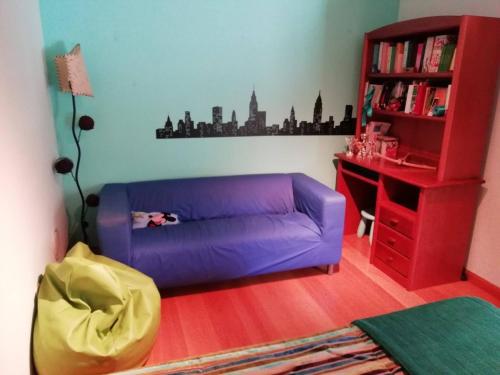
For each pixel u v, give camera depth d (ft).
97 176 9.42
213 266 8.06
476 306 5.69
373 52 10.42
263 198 9.93
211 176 10.29
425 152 9.96
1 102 4.89
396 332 5.15
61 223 8.55
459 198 8.38
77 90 7.82
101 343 5.48
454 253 8.78
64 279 5.76
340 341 5.20
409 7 10.42
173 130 9.68
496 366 4.49
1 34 5.14
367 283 8.87
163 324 7.30
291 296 8.30
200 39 9.30
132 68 9.01
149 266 7.66
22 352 4.97
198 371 4.82
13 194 5.12
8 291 4.57
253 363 4.91
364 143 10.68
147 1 8.73
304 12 9.98
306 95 10.62
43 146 7.33
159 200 9.24
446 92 8.15
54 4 8.18
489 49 7.61
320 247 8.77
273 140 10.63
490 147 8.37
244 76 9.90
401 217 8.60
